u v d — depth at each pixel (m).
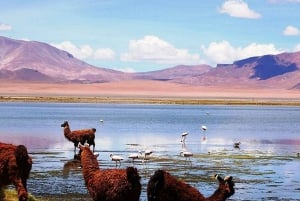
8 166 17.16
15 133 57.66
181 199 17.67
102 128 68.50
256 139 59.53
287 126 80.88
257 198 27.48
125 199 17.98
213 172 34.81
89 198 26.23
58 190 28.03
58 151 43.84
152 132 64.38
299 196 28.27
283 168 37.59
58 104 147.25
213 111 124.56
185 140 55.69
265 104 181.50
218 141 55.94
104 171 18.88
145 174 33.19
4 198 20.61
